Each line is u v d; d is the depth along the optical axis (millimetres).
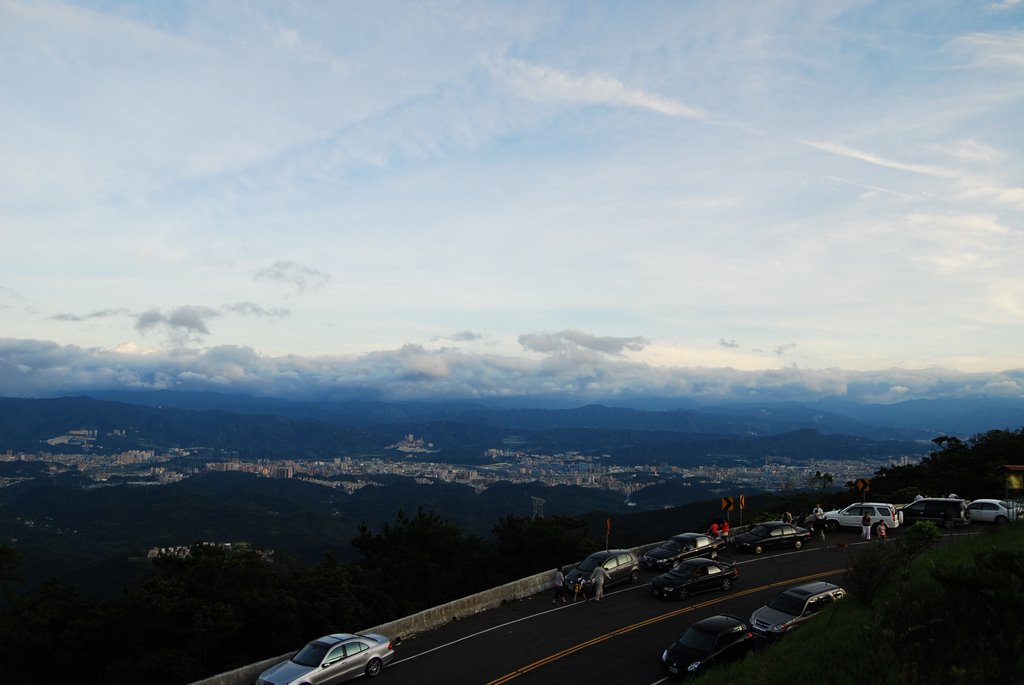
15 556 34469
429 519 47469
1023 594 9969
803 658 17688
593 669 21578
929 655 10805
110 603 30188
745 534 38562
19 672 27172
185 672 24953
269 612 27859
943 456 64438
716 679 18453
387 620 30750
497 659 22797
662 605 28422
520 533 48562
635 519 105375
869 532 39531
